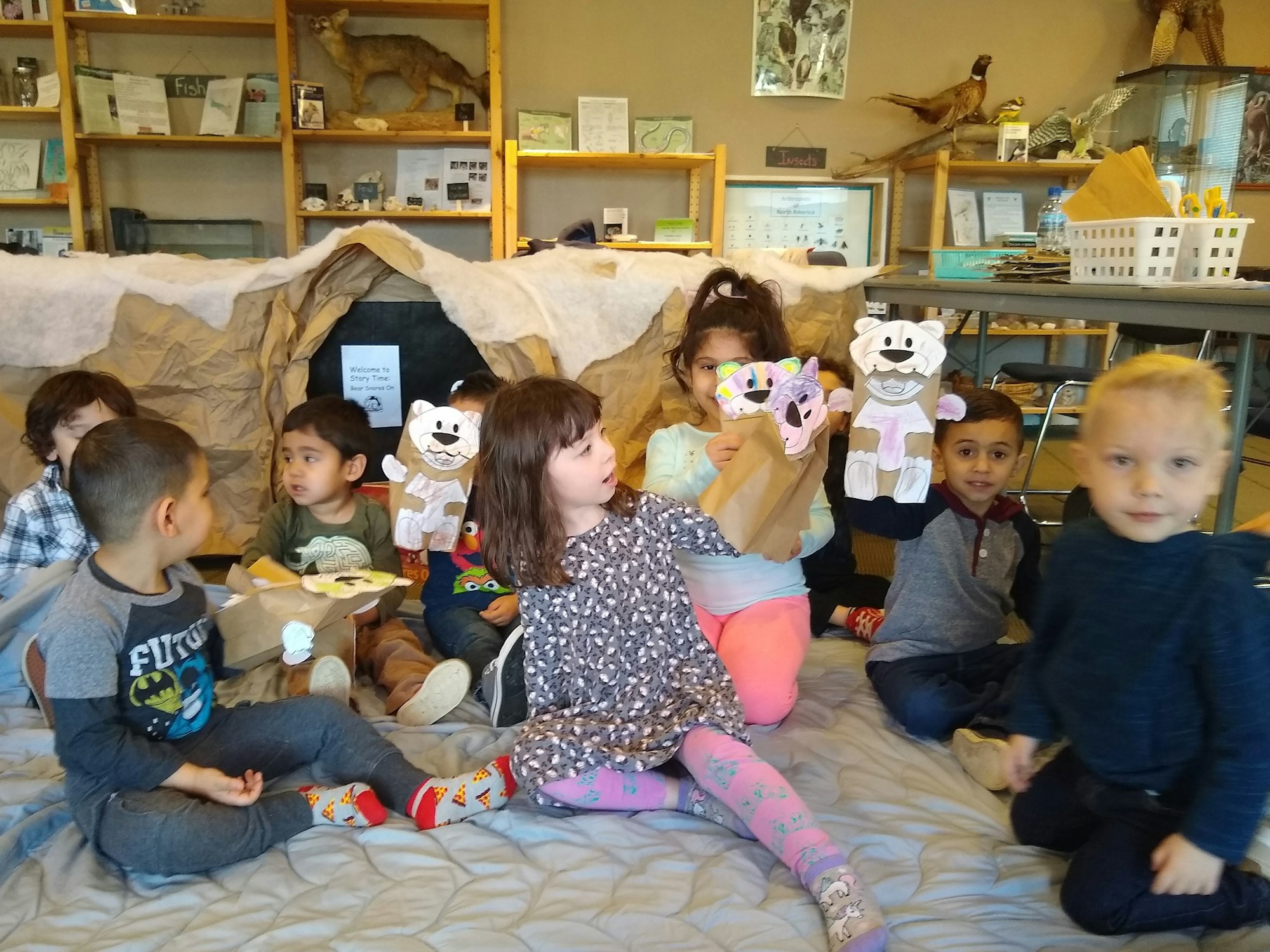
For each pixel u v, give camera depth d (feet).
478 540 5.46
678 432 5.09
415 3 12.62
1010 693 4.37
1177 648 2.97
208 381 6.55
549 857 3.51
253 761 3.90
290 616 3.96
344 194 12.96
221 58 13.00
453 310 6.53
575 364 6.86
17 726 4.50
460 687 4.58
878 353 4.50
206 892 3.32
